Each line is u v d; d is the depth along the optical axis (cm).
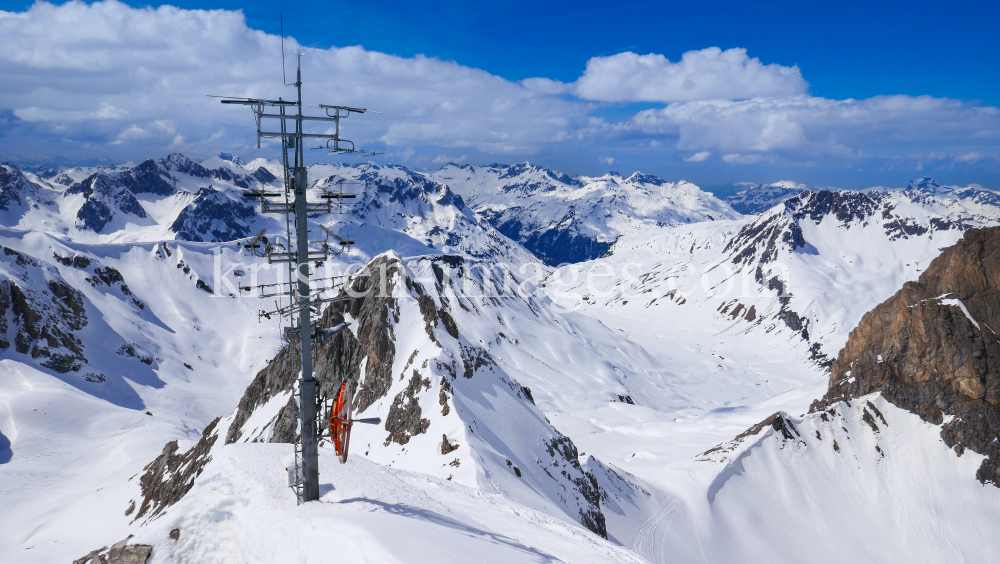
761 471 12612
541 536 2972
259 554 1852
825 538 11381
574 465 9262
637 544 8462
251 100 1894
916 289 15738
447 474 6569
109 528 8206
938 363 14138
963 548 11594
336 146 2045
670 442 18825
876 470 13175
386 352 9775
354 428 8925
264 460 2323
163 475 8581
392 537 1705
